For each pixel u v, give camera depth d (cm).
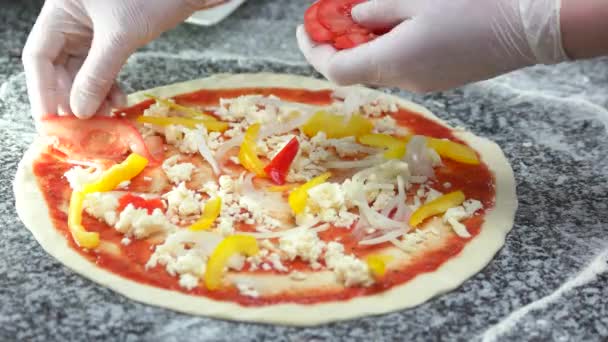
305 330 50
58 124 63
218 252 53
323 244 56
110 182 59
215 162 62
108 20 62
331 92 73
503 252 57
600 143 69
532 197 62
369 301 52
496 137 69
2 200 59
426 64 59
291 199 58
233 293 52
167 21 64
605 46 58
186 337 49
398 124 69
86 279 53
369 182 61
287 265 54
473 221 59
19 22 82
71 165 62
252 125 65
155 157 63
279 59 78
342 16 62
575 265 56
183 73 75
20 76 73
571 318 52
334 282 53
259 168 62
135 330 50
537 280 55
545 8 56
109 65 62
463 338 50
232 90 72
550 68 79
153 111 66
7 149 64
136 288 52
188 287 52
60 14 64
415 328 51
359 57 59
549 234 59
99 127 63
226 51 78
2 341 49
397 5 59
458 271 55
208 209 57
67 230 56
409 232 58
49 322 50
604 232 59
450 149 65
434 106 72
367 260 55
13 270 53
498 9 57
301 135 66
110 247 55
